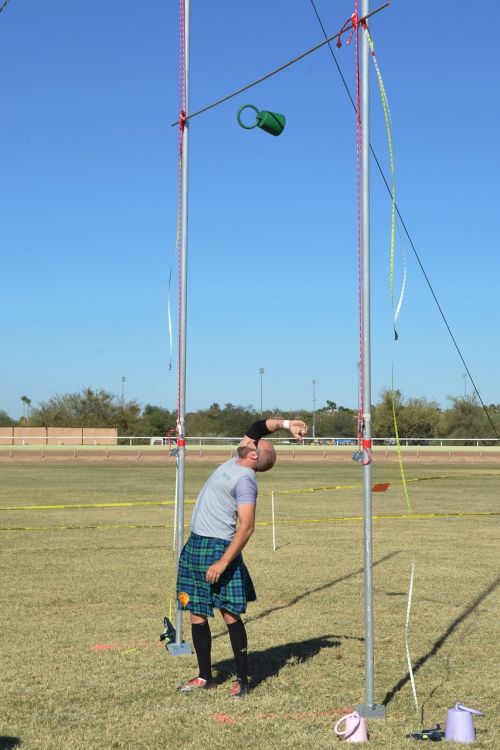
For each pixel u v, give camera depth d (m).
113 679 6.55
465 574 11.37
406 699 6.11
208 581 6.00
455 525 17.08
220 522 6.18
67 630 8.18
